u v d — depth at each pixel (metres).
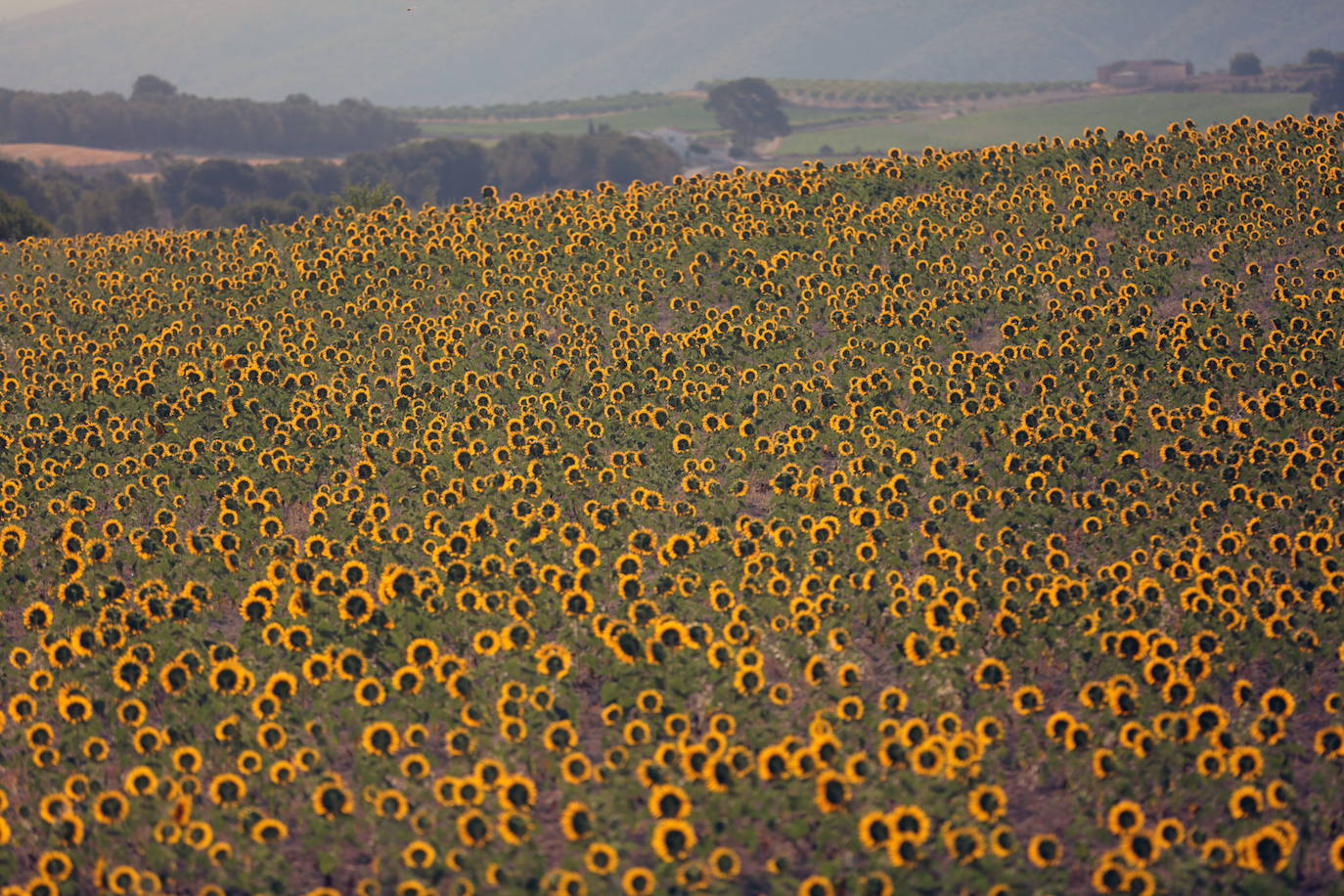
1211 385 51.94
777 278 70.38
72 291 78.12
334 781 26.78
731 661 30.88
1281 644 32.19
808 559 37.47
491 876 23.84
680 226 80.75
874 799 25.89
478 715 29.09
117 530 41.91
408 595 34.72
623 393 55.28
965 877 23.78
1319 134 86.56
